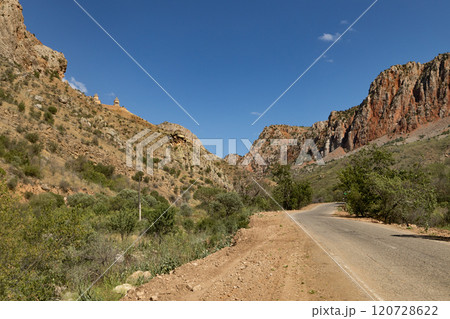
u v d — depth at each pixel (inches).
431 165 1333.7
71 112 2760.8
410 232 518.9
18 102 2148.1
